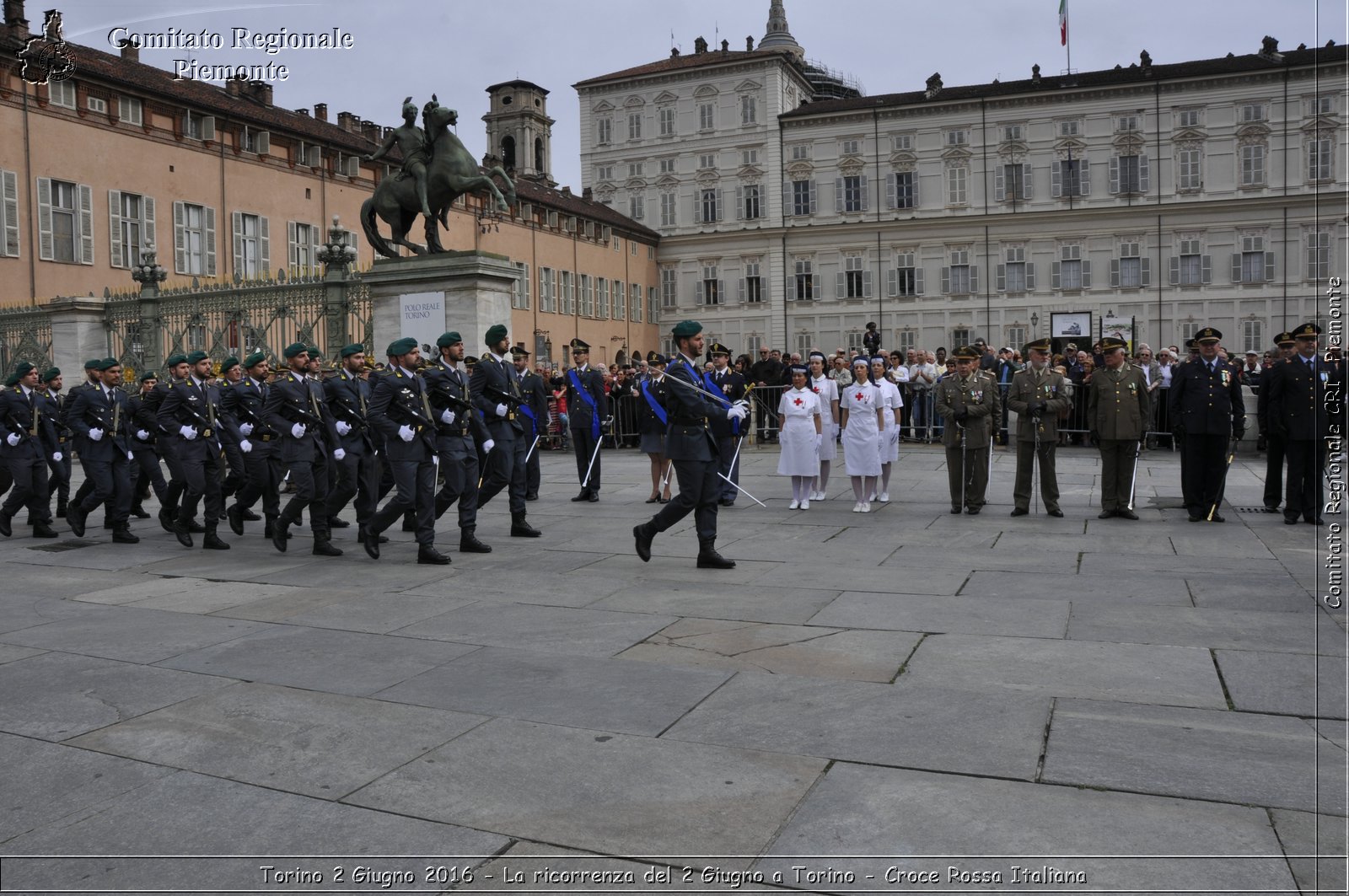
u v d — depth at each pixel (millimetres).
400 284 18578
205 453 12523
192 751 5457
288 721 5879
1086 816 4457
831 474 19562
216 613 8656
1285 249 57312
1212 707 5801
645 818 4535
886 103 64062
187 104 34406
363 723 5809
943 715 5723
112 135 32094
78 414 12898
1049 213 61031
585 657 7012
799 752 5230
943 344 63531
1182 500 14977
